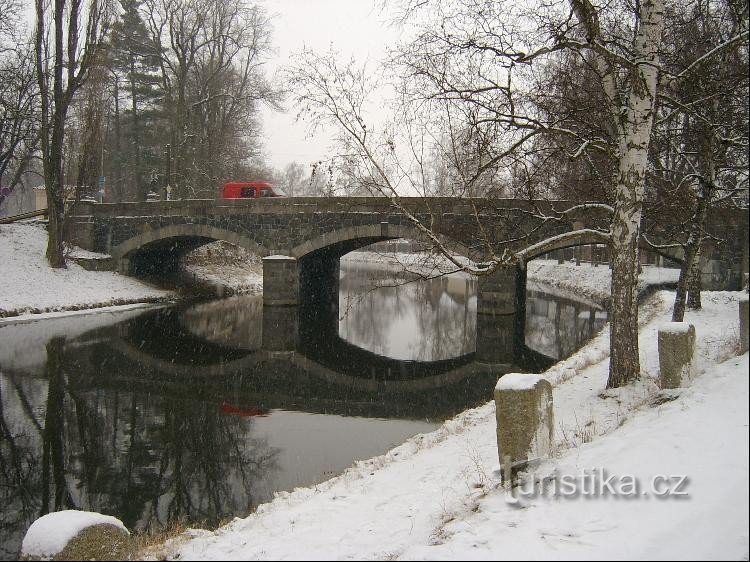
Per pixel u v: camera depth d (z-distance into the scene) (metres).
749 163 11.77
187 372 20.14
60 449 12.80
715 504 4.28
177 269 42.66
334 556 5.22
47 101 31.50
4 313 26.84
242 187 39.19
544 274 50.84
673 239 18.23
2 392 17.06
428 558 4.28
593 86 11.85
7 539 9.00
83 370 19.75
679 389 7.88
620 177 9.87
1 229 34.28
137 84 47.25
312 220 32.34
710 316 17.77
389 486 8.09
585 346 19.19
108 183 51.53
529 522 4.68
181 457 12.35
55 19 30.31
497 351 22.97
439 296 49.19
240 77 46.31
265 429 14.07
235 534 6.77
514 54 9.87
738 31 11.06
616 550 3.91
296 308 33.38
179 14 42.00
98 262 35.38
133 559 5.57
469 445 9.33
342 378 19.62
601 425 8.21
